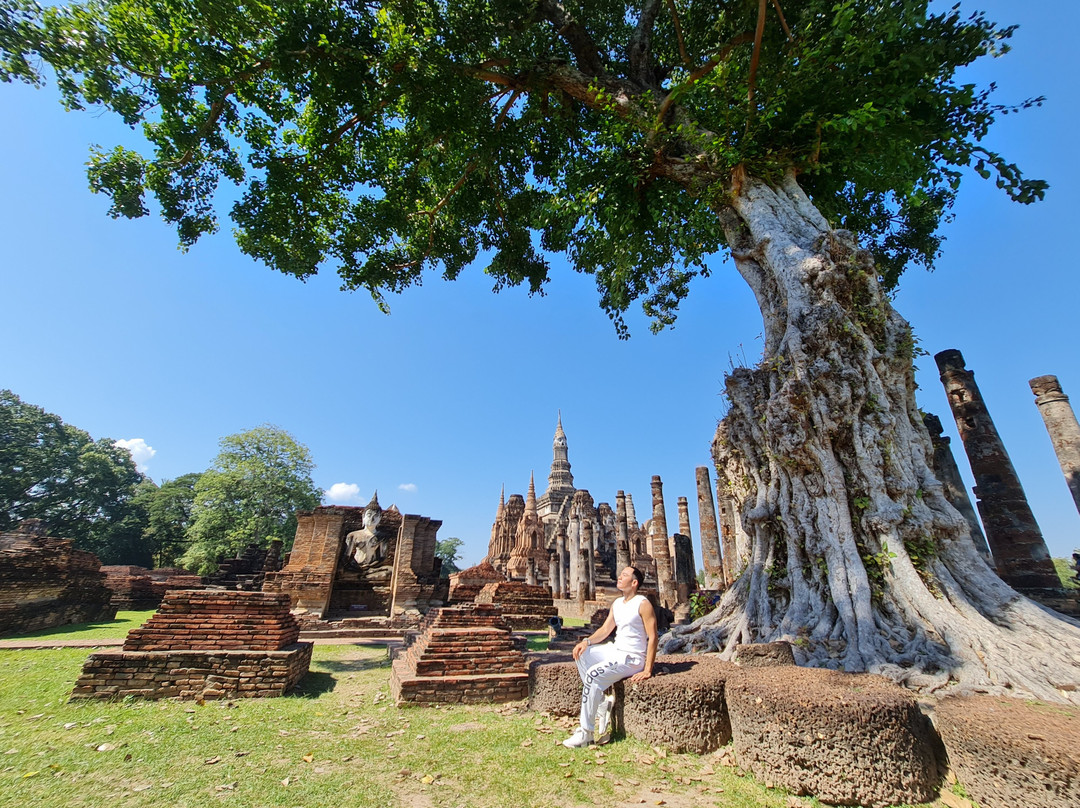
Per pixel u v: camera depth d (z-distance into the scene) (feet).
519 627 64.18
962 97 29.27
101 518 158.61
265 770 14.66
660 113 33.32
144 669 23.65
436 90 36.40
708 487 73.51
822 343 25.00
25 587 53.36
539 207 47.85
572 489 211.20
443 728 18.80
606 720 16.76
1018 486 50.78
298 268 46.26
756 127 30.60
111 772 14.46
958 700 13.48
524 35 39.58
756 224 31.09
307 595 62.69
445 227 54.49
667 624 54.34
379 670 33.17
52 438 151.23
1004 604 19.76
